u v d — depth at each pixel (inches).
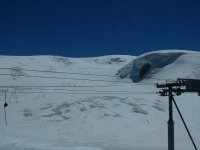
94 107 2389.3
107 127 2007.9
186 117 2306.8
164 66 5098.4
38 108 2479.1
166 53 5290.4
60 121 2145.7
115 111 2301.9
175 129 2026.3
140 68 5349.4
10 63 6486.2
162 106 2497.5
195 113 2433.6
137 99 2662.4
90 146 1497.3
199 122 2234.3
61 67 7460.6
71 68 7401.6
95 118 2172.7
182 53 5236.2
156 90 3339.1
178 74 4498.0
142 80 4972.9
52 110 2379.4
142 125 2084.2
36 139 1642.5
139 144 1624.0
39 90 3956.7
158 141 1739.7
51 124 2085.4
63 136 1772.9
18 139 1587.1
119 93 3120.1
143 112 2311.8
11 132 1836.9
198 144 1696.6
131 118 2176.4
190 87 844.0
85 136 1793.8
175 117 2284.7
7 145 1408.7
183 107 2539.4
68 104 2522.1
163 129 2033.7
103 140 1708.9
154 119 2214.6
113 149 1485.0
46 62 7519.7
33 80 5083.7
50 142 1565.0
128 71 5595.5
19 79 5177.2
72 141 1648.6
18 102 2854.3
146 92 3179.1
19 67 6235.2
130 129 1994.3
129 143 1644.9
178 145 1648.6
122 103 2507.4
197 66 4633.4
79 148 1327.5
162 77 4630.9
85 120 2133.4
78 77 6250.0
